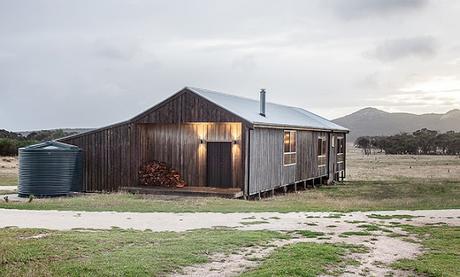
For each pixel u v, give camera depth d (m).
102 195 19.38
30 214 13.63
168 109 21.08
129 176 21.73
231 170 21.16
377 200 19.66
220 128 21.41
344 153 34.06
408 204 17.70
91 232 10.54
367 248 9.20
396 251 9.06
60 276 7.45
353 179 33.12
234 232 10.57
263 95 22.81
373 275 7.53
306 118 29.52
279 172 22.70
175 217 13.12
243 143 19.50
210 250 8.78
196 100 20.50
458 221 12.55
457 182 28.77
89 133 22.42
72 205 15.89
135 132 21.83
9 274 7.63
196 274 7.48
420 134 87.44
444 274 7.50
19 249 8.80
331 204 17.69
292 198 20.88
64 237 9.73
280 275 7.20
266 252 8.74
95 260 8.10
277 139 22.58
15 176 31.86
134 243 9.38
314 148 27.75
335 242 9.70
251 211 14.68
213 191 19.59
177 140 22.14
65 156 20.98
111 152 22.11
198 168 21.73
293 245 9.19
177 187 21.16
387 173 38.03
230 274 7.47
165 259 8.13
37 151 20.39
